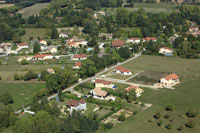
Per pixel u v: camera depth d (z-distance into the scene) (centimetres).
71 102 16050
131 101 16938
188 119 14762
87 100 17112
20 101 17538
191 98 17188
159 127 14038
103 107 16262
